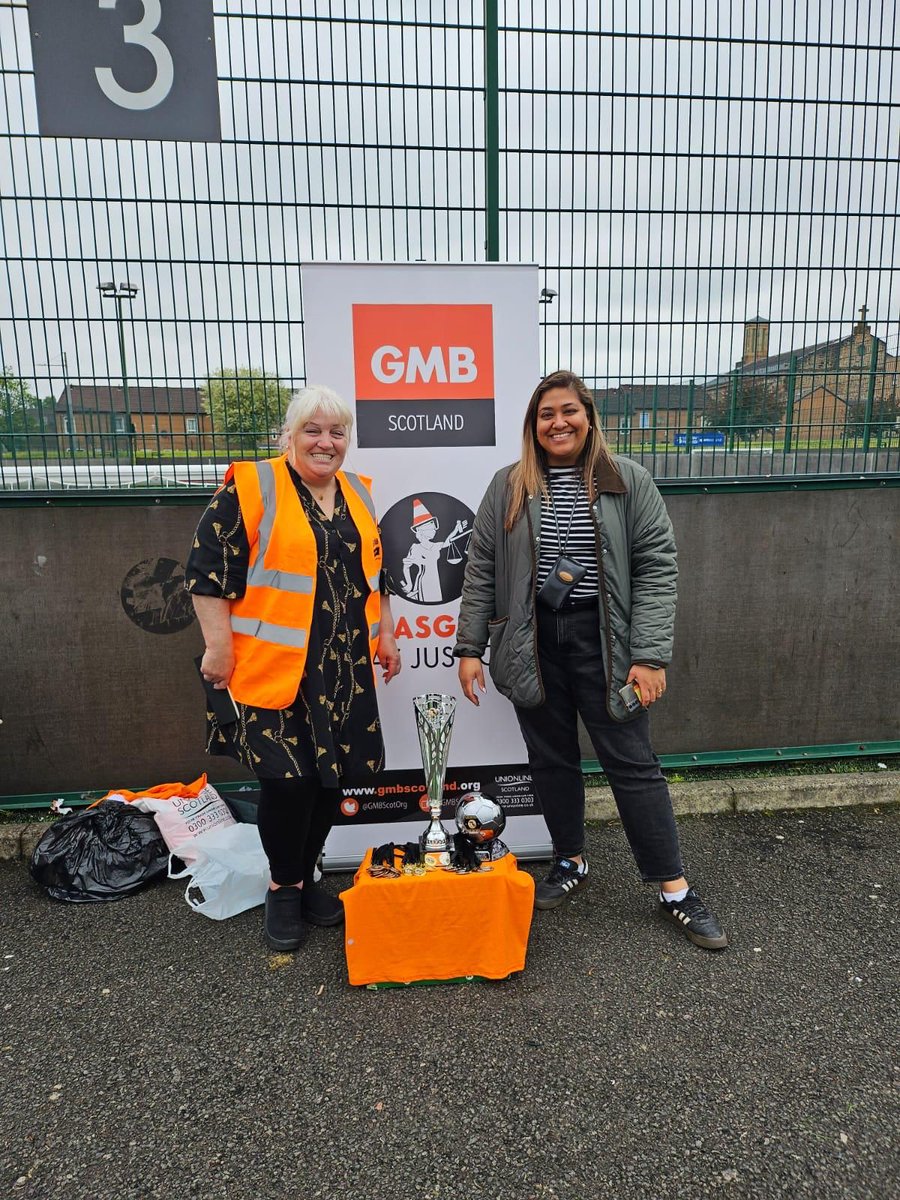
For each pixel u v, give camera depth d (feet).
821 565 12.04
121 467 10.72
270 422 10.82
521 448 8.43
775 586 11.99
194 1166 5.35
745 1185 5.16
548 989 7.28
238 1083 6.12
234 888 8.66
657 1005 7.02
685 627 11.91
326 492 7.59
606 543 7.49
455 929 7.23
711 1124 5.67
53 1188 5.18
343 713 7.53
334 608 7.35
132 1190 5.16
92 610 10.81
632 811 7.97
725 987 7.28
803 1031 6.67
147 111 10.11
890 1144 5.49
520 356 9.06
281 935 7.94
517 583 7.83
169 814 9.57
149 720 11.10
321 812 8.14
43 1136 5.62
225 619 7.09
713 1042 6.54
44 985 7.40
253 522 6.97
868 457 11.97
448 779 9.57
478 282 8.87
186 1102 5.93
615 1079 6.12
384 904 7.09
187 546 10.84
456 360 8.97
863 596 12.22
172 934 8.26
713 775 12.17
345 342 8.79
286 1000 7.16
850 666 12.38
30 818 10.84
